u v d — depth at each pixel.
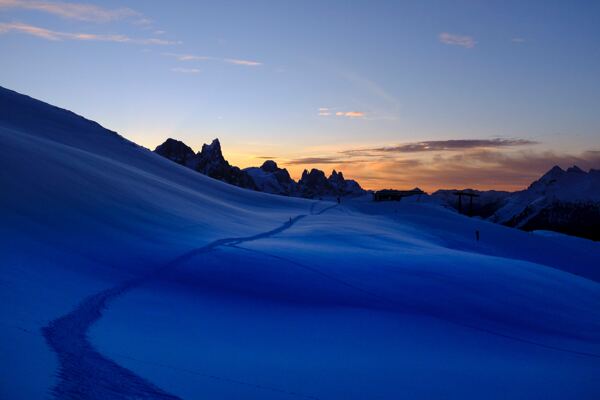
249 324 26.59
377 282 41.69
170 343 19.50
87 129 149.75
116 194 66.38
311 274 41.81
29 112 140.88
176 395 13.22
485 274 49.03
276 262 44.94
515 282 48.06
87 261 35.03
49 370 12.91
